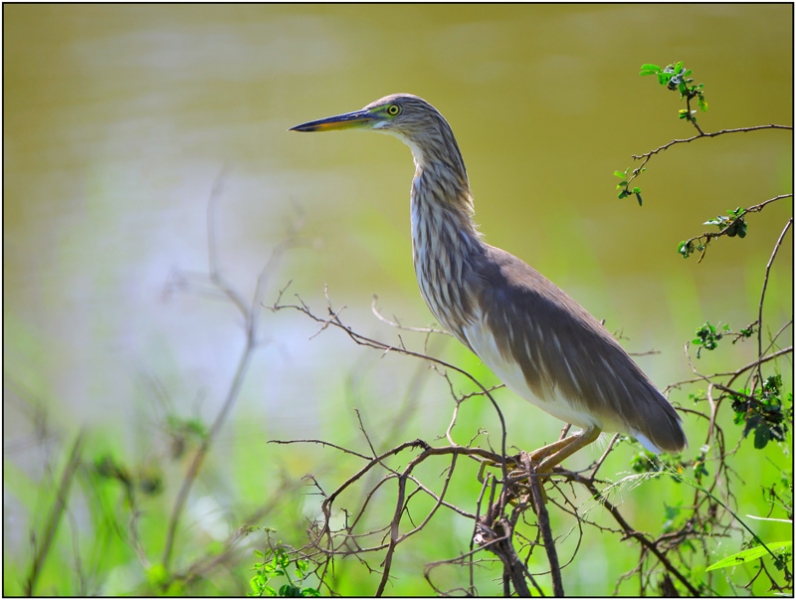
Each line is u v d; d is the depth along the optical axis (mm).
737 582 8188
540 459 7344
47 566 9711
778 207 17438
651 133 20406
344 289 15656
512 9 26531
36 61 22469
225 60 22875
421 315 14812
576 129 20734
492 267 7812
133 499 9781
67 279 15938
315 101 21359
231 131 20000
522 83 22312
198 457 10008
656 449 6930
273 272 15953
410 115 8016
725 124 20703
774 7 25484
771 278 13859
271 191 18141
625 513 9492
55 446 11453
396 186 18406
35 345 14250
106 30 24672
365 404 12023
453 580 9133
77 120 20203
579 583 8805
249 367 13453
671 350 13031
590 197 18359
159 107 20844
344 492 10266
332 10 26438
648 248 16594
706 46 23812
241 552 8969
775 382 6180
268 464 10648
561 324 7379
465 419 10875
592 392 7195
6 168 18609
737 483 9148
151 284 15680
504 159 19750
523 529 9508
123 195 18000
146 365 13500
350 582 8945
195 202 17812
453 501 9977
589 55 23594
